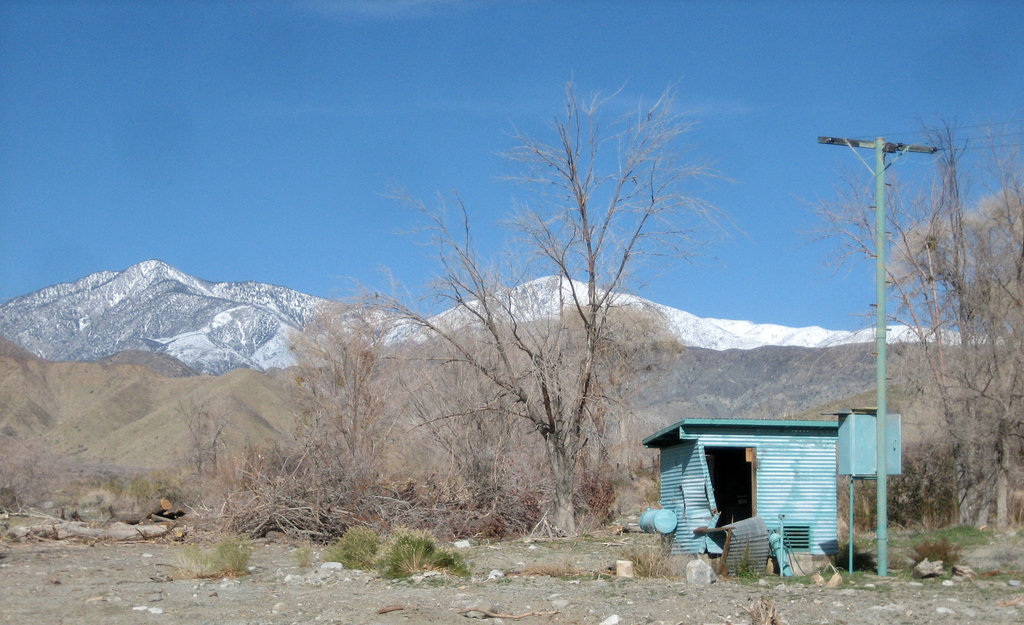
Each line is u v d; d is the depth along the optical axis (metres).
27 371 113.38
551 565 15.87
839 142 15.19
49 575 15.27
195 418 51.91
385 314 26.91
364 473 23.45
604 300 25.34
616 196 25.09
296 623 10.52
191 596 12.81
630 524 25.55
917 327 22.56
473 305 25.56
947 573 14.02
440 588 13.42
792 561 14.78
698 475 15.34
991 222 22.30
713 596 12.05
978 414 20.95
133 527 23.47
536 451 26.64
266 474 24.12
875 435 14.62
